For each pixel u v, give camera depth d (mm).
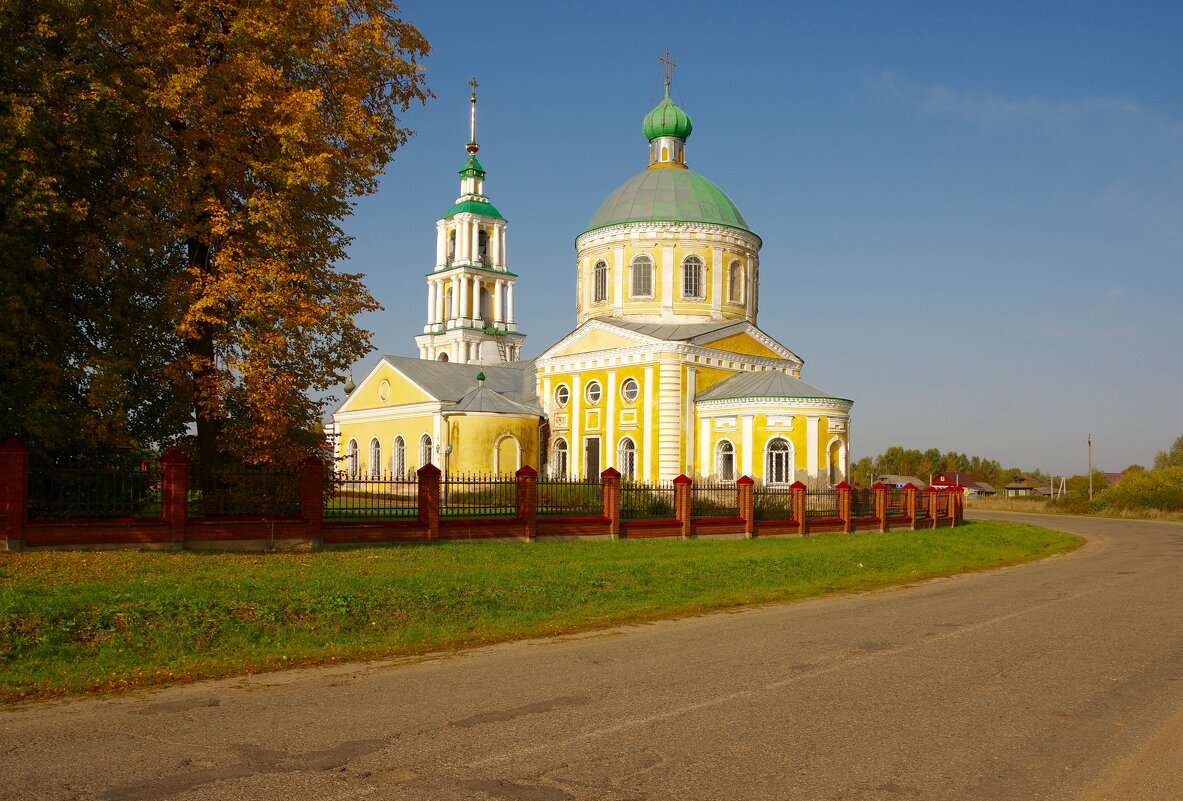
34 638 10031
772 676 9547
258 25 18047
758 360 42969
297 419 19359
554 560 18000
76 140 15969
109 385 16766
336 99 20219
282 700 8484
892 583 19312
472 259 58531
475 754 6730
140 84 17172
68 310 17922
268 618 11570
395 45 21281
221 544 17016
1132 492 62781
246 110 18203
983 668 10031
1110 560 26453
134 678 9375
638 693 8734
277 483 18719
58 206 15398
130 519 16156
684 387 39781
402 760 6586
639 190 44531
